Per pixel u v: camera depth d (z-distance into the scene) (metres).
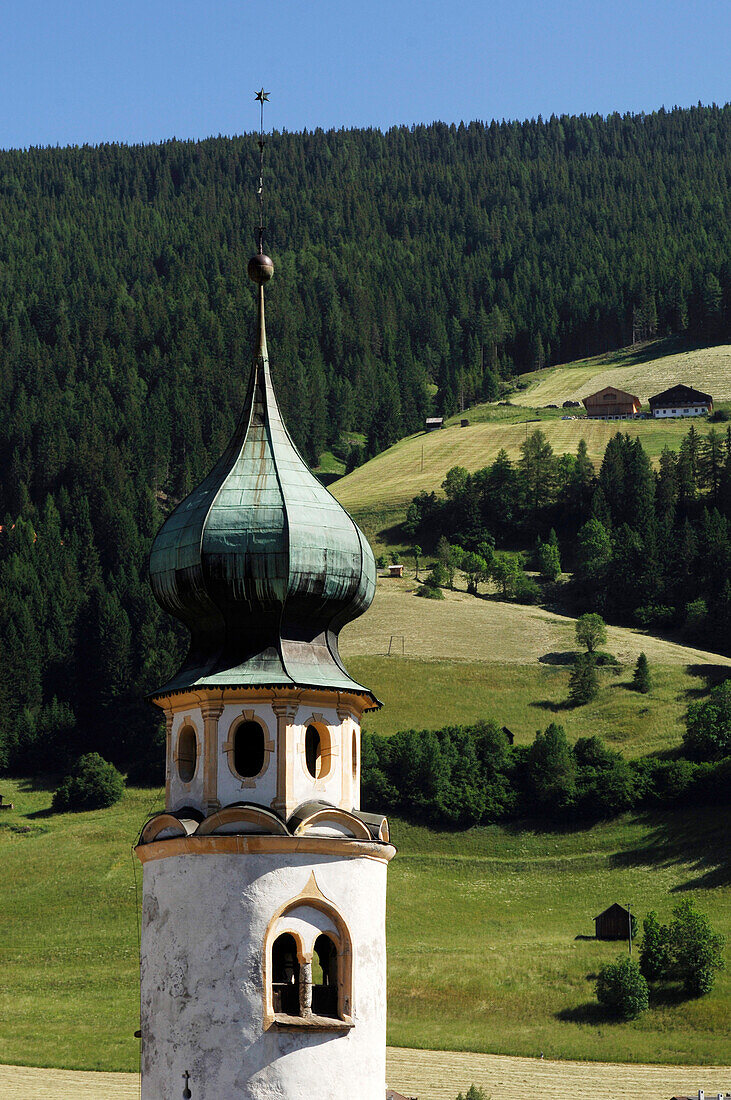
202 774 66.69
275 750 66.56
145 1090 64.62
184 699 68.19
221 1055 62.72
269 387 72.94
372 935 65.94
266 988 63.25
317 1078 63.19
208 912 64.12
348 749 68.88
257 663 68.38
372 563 72.38
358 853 65.88
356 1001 64.69
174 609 71.06
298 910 64.69
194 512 70.06
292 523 68.88
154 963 65.31
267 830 64.88
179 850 65.12
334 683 68.31
